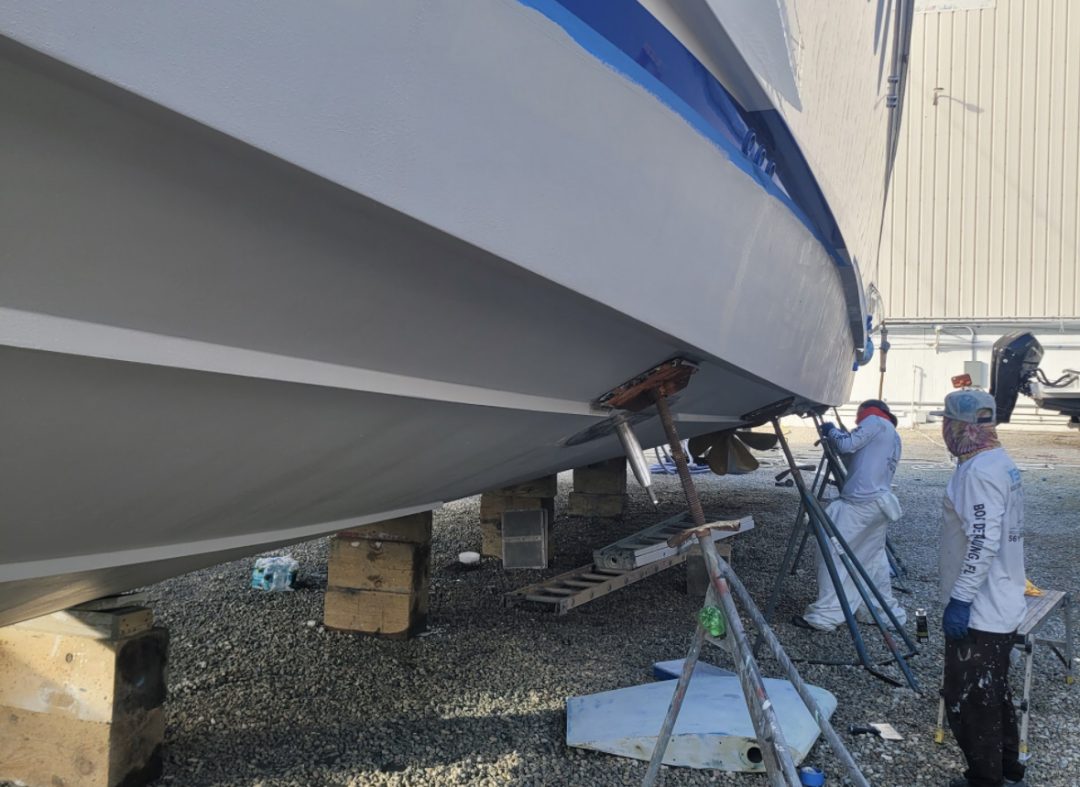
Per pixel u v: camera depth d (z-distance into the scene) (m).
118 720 2.53
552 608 4.80
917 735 3.19
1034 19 20.08
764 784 2.73
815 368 3.79
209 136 1.06
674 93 1.81
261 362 1.55
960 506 2.77
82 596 2.39
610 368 2.38
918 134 20.80
